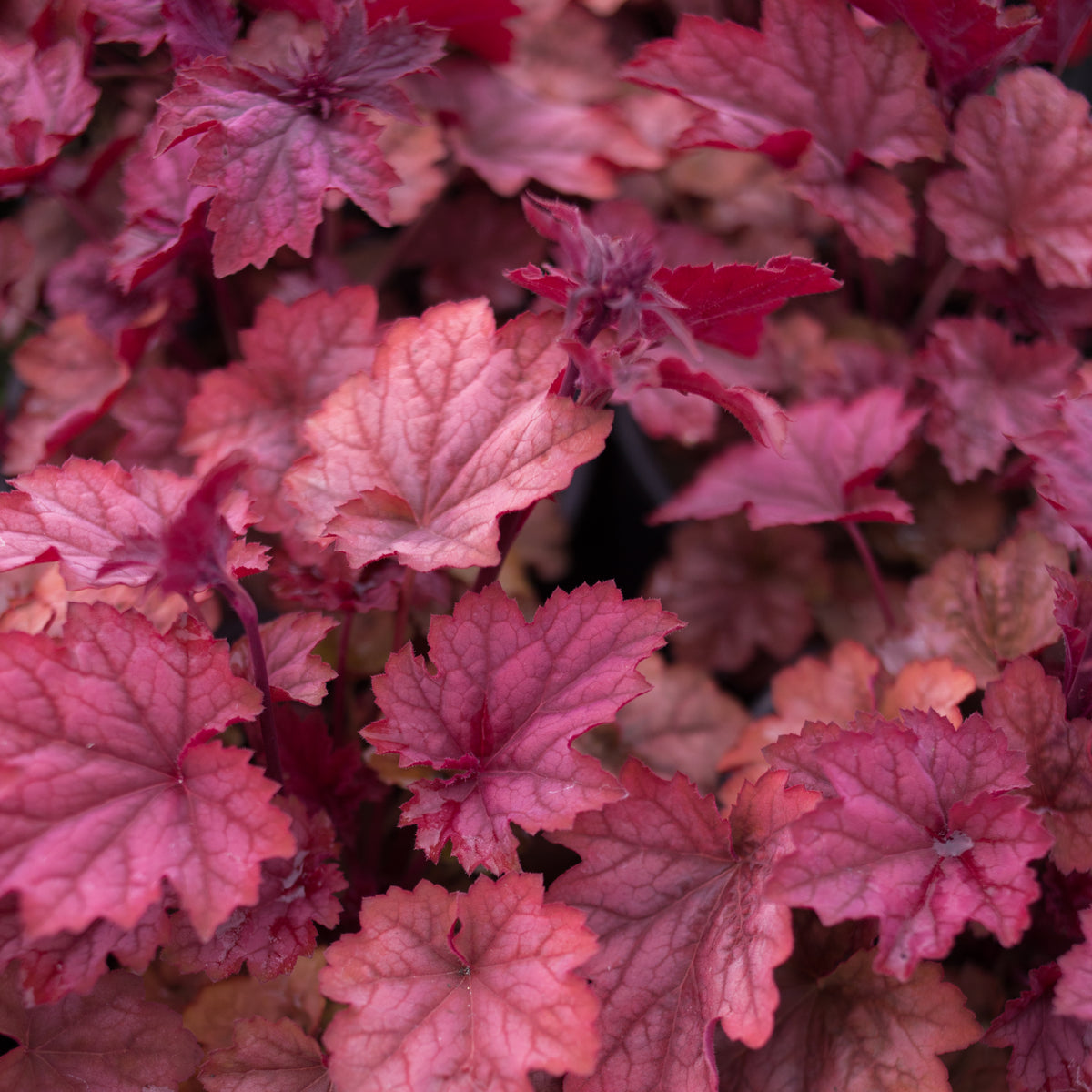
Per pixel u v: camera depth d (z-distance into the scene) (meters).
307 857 0.59
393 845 0.67
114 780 0.55
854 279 0.79
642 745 0.71
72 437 0.70
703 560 0.78
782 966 0.61
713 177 0.82
